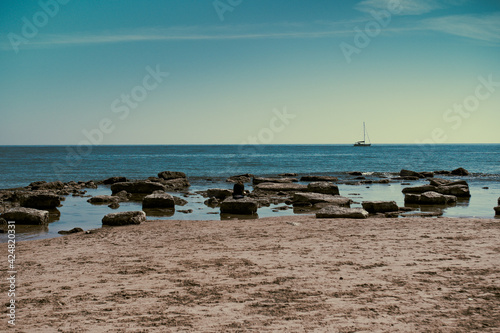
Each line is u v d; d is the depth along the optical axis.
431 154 113.12
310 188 24.61
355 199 23.23
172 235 12.27
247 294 6.51
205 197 24.62
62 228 14.88
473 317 5.29
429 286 6.68
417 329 4.92
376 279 7.16
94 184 32.81
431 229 12.38
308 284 6.96
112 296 6.57
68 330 5.16
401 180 38.25
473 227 12.64
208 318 5.49
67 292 6.84
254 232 12.48
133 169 53.38
